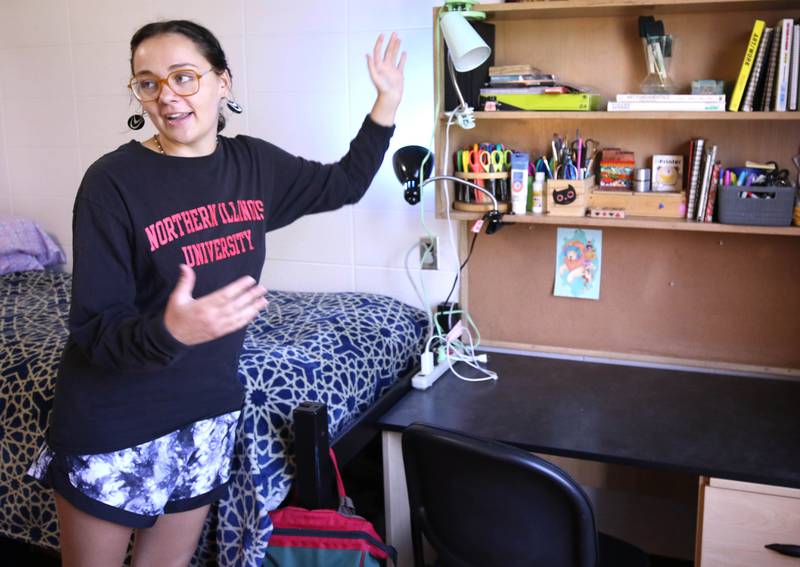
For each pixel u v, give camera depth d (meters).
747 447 1.79
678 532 2.43
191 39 1.47
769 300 2.24
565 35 2.27
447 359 2.33
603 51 2.25
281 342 2.17
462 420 1.96
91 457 1.54
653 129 2.24
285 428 1.89
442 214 2.35
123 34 2.88
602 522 2.51
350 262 2.71
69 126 3.07
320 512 1.81
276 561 1.83
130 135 2.99
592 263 2.38
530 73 2.16
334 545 1.80
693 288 2.30
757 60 1.95
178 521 1.74
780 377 2.25
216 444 1.70
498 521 1.63
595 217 2.17
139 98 1.49
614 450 1.78
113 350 1.34
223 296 1.23
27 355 2.17
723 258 2.25
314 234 2.74
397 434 1.99
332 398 2.02
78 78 3.01
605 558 1.86
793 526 1.67
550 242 2.42
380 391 2.25
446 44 2.07
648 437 1.85
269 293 2.77
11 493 2.07
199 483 1.70
